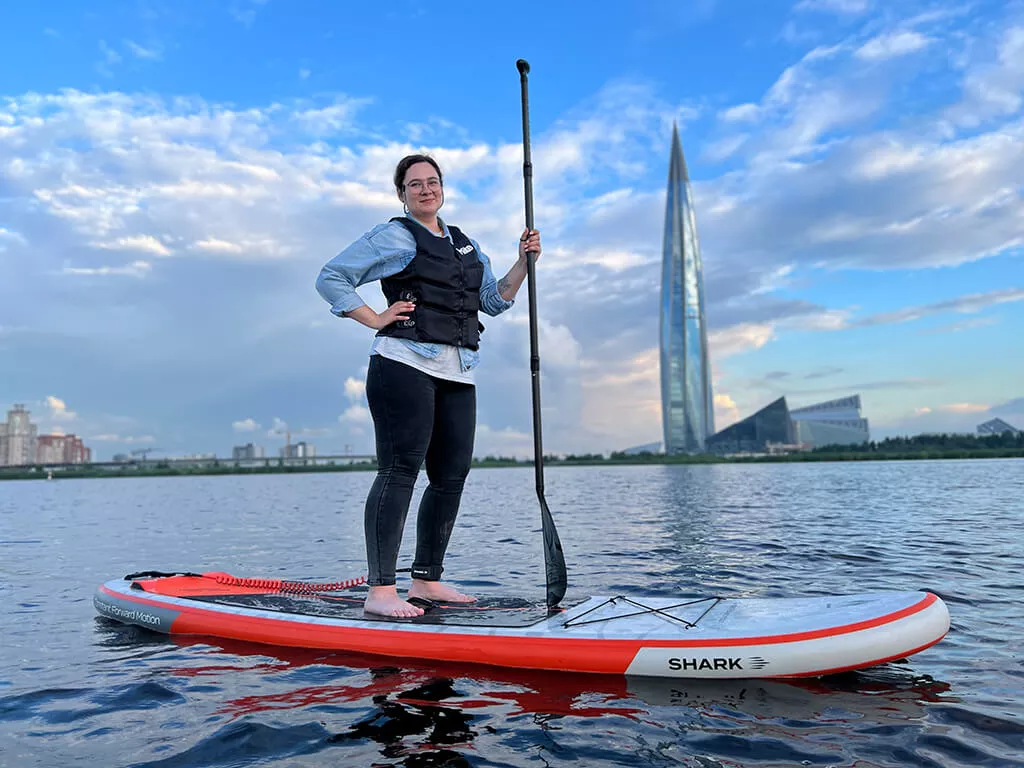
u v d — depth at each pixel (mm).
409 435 4055
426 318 4066
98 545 10625
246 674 3502
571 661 3387
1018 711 2779
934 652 3654
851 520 11633
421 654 3678
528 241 4148
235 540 11047
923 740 2510
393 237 4055
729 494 21328
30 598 6086
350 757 2463
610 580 6133
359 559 8328
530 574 6762
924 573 6223
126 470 170125
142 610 4688
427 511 4414
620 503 18250
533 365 4082
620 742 2549
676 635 3293
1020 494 17844
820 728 2641
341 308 3957
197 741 2643
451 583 6250
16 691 3326
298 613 4133
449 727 2730
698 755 2422
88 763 2453
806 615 3355
